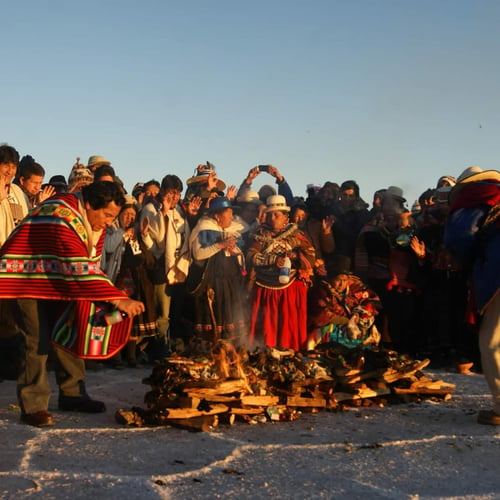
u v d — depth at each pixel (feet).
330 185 32.40
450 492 12.74
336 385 20.27
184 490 12.65
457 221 18.44
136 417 17.58
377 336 24.39
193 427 16.99
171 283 28.09
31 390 17.57
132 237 27.89
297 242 27.48
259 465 14.26
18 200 23.16
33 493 12.34
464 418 19.01
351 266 31.68
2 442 15.83
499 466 14.46
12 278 17.13
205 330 27.17
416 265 29.84
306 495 12.48
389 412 19.63
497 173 18.83
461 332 29.30
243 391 18.19
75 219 17.42
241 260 27.94
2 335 22.97
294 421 18.34
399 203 30.19
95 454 14.92
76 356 17.67
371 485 13.05
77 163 28.25
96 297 17.01
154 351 29.50
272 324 26.68
